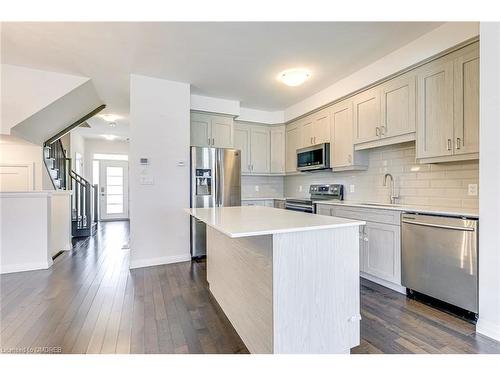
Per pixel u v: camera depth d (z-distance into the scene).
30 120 3.53
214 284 2.52
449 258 2.16
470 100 2.27
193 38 2.67
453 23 2.34
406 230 2.51
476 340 1.83
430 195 2.89
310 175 4.87
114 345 1.80
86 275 3.23
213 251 2.55
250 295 1.71
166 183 3.70
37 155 4.51
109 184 8.75
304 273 1.52
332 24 2.43
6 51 2.94
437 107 2.53
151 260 3.61
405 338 1.86
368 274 3.00
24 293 2.68
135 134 3.53
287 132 5.14
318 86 3.94
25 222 3.46
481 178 1.93
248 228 1.44
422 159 2.67
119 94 4.25
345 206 3.25
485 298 1.90
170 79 3.68
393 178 3.29
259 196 5.38
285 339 1.47
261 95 4.32
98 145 8.48
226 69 3.38
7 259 3.37
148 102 3.59
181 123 3.79
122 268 3.51
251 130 5.08
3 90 3.28
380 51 2.92
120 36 2.63
